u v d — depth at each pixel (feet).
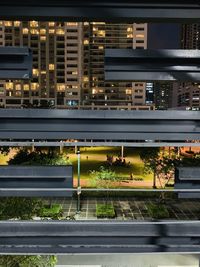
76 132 8.57
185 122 8.56
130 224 8.68
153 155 115.03
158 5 8.12
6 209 25.99
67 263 61.31
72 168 8.48
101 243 8.75
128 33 425.28
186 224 8.62
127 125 8.58
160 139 8.58
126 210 99.25
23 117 8.41
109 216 91.20
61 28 403.13
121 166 176.14
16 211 26.55
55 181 8.49
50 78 408.46
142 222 8.67
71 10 8.17
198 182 8.52
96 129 8.57
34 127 8.49
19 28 399.85
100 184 107.65
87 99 425.28
